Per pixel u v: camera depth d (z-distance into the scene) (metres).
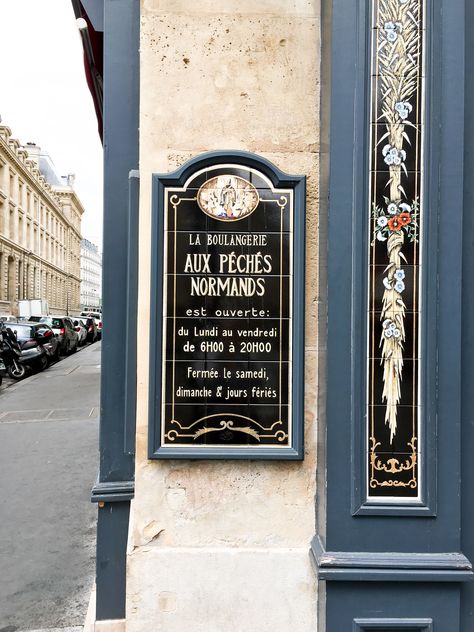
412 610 2.11
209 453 2.25
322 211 2.28
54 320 20.14
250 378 2.28
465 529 2.22
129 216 2.63
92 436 7.13
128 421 2.66
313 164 2.35
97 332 31.77
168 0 2.30
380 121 2.19
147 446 2.27
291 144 2.34
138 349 2.31
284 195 2.30
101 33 3.41
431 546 2.13
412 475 2.16
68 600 3.16
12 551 3.79
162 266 2.27
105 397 2.73
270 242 2.29
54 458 6.10
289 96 2.34
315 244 2.35
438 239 2.17
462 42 2.18
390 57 2.18
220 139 2.32
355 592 2.11
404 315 2.18
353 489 2.13
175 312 2.27
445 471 2.15
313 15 2.35
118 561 2.69
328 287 2.18
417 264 2.19
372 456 2.16
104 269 2.73
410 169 2.19
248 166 2.29
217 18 2.32
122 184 2.75
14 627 2.89
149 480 2.29
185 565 2.27
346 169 2.18
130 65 2.76
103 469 2.72
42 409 9.05
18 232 48.78
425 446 2.14
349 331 2.17
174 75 2.31
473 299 2.25
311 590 2.29
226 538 2.31
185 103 2.31
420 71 2.19
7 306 44.41
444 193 2.18
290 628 2.29
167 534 2.30
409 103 2.19
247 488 2.31
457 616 2.11
